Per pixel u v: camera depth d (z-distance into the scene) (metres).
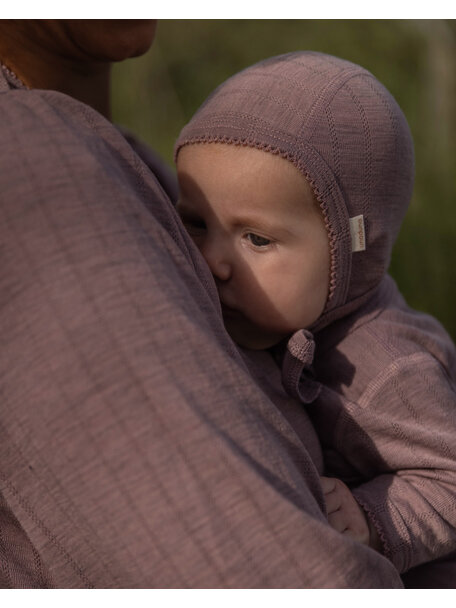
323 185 1.12
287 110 1.12
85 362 0.71
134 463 0.71
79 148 0.77
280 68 1.18
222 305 1.17
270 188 1.10
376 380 1.21
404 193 1.29
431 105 2.70
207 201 1.14
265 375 1.17
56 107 0.82
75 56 0.98
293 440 0.83
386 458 1.19
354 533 1.08
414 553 1.10
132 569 0.72
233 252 1.14
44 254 0.73
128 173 0.84
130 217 0.77
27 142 0.75
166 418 0.71
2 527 0.86
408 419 1.20
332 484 1.12
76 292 0.72
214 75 2.83
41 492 0.76
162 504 0.71
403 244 2.66
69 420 0.72
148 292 0.73
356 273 1.25
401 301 1.45
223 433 0.73
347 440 1.21
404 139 1.26
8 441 0.76
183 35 2.83
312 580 0.72
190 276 0.83
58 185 0.74
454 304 2.71
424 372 1.22
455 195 2.66
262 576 0.71
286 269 1.13
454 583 1.26
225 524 0.71
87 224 0.74
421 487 1.16
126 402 0.71
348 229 1.18
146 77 2.72
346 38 2.78
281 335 1.20
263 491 0.72
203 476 0.71
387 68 2.74
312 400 1.18
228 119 1.12
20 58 0.95
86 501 0.73
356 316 1.28
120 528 0.72
